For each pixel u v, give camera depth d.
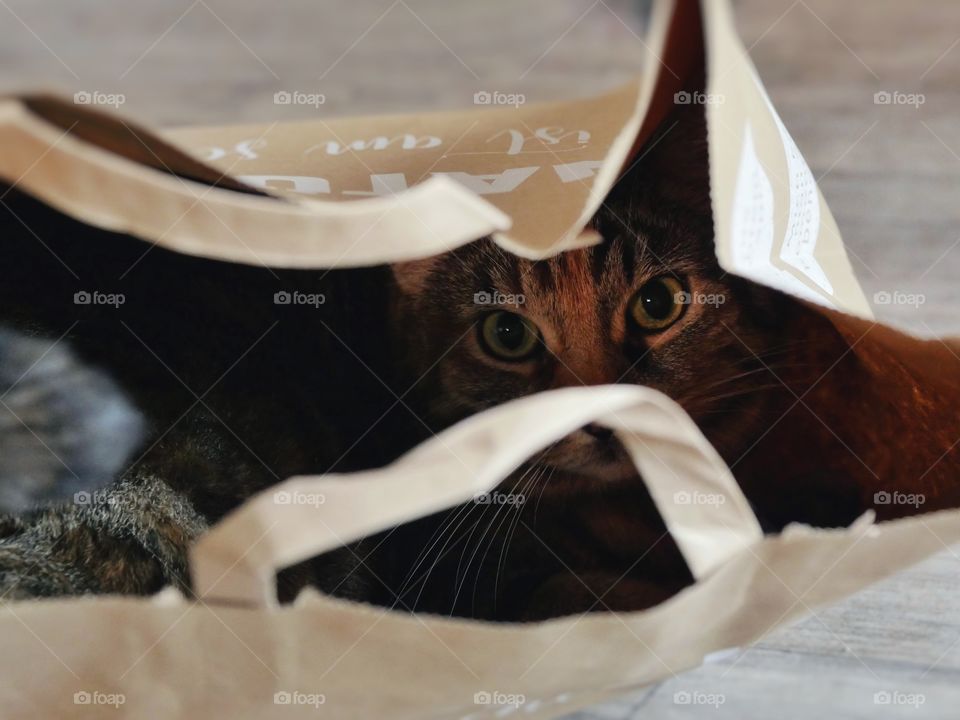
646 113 0.57
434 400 1.07
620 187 0.97
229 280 0.90
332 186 0.78
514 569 0.95
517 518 0.97
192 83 1.54
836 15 1.72
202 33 1.69
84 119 0.46
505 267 1.01
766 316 0.94
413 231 0.48
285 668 0.50
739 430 0.96
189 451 0.84
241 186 0.58
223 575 0.45
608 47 1.65
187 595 0.75
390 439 1.00
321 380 0.96
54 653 0.48
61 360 0.81
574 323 1.00
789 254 0.73
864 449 0.78
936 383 0.67
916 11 1.73
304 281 0.95
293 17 1.78
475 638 0.49
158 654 0.49
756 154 0.59
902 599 0.94
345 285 1.01
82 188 0.45
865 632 0.90
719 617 0.54
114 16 1.75
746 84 0.55
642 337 1.00
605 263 0.99
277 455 0.88
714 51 0.48
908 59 1.64
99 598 0.47
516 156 0.78
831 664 0.87
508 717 0.62
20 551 0.74
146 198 0.46
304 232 0.48
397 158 0.80
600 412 0.46
